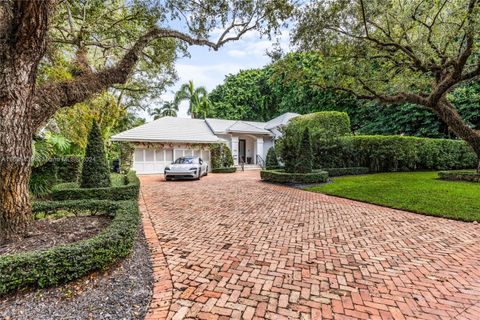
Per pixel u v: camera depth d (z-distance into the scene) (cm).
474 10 627
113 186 738
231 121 2359
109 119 1543
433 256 364
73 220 421
